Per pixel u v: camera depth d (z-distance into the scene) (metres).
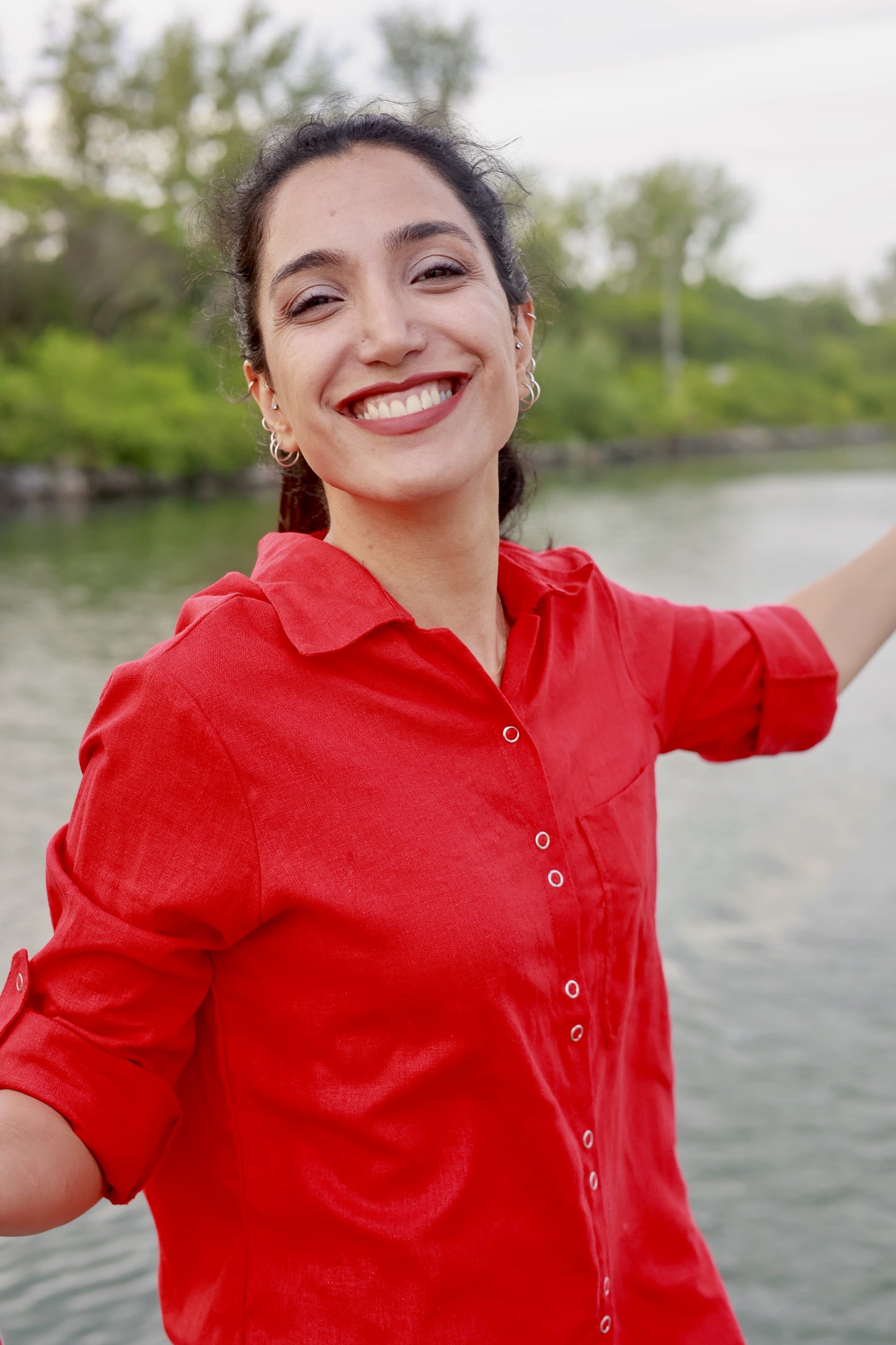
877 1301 2.96
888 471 35.41
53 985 1.04
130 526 22.77
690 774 6.93
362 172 1.12
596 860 1.17
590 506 24.42
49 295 35.94
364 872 1.03
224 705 1.02
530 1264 1.10
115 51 41.19
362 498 1.14
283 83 40.97
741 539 18.22
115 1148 1.02
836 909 5.03
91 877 1.04
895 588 1.57
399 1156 1.06
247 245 1.19
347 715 1.06
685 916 5.01
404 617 1.08
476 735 1.09
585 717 1.23
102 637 11.73
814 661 1.49
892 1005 4.26
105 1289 3.11
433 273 1.12
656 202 61.59
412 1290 1.07
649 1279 1.27
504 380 1.14
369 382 1.10
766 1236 3.19
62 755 7.82
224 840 1.02
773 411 56.03
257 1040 1.08
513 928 1.05
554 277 1.61
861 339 70.06
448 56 43.75
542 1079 1.08
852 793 6.49
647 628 1.39
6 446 29.47
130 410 31.41
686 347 61.41
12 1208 0.95
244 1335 1.10
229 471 33.16
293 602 1.07
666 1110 1.31
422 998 1.04
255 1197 1.10
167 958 1.03
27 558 17.81
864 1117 3.66
